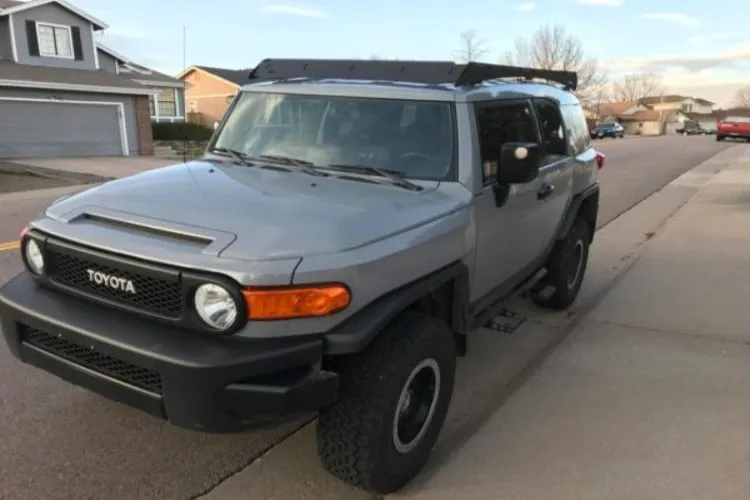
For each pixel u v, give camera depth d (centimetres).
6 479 305
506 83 436
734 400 402
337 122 378
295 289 246
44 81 2395
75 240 278
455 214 329
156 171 362
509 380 433
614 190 1396
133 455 330
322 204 294
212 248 252
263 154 386
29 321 283
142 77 3653
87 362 275
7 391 392
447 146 354
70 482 305
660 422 374
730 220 999
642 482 315
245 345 247
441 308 335
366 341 257
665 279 673
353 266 258
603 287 649
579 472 323
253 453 336
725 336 511
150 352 247
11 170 1945
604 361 462
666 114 10838
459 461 333
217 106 5166
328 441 281
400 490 308
